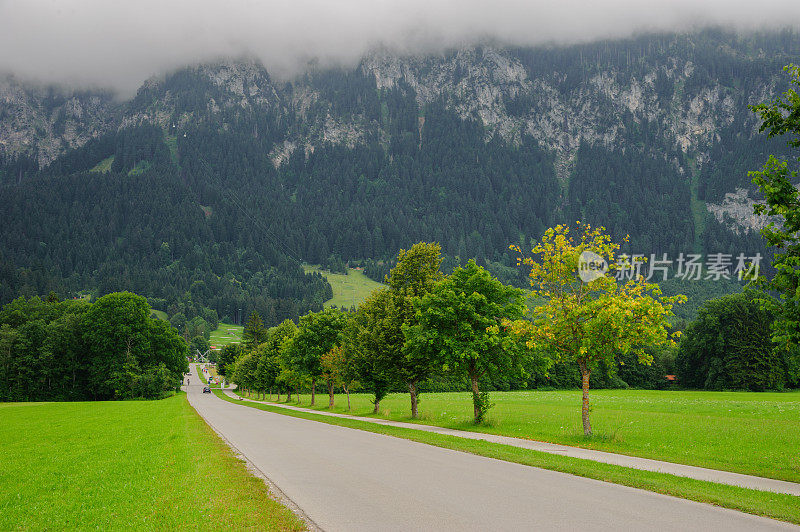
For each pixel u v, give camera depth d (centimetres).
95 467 1516
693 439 2303
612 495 1112
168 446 1952
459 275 3158
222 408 5422
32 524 904
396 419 3644
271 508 980
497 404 5266
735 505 1024
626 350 2361
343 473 1388
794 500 1108
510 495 1109
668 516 942
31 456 1880
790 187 1369
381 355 3625
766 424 2980
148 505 999
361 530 845
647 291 2411
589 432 2370
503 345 2888
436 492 1141
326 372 5188
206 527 846
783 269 1345
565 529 852
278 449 1922
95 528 861
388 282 3906
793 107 1438
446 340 2898
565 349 2469
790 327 1386
